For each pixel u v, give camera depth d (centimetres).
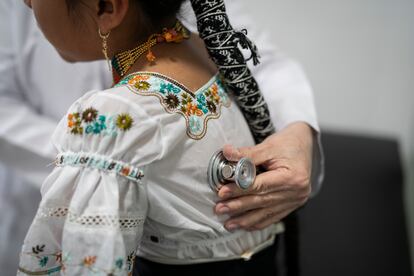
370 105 214
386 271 145
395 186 173
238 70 65
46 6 57
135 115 52
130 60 62
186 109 57
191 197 59
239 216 66
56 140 55
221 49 63
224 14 63
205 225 62
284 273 113
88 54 64
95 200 51
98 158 51
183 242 63
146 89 55
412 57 203
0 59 111
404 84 207
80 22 59
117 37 61
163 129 53
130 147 51
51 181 54
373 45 207
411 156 204
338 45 210
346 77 213
